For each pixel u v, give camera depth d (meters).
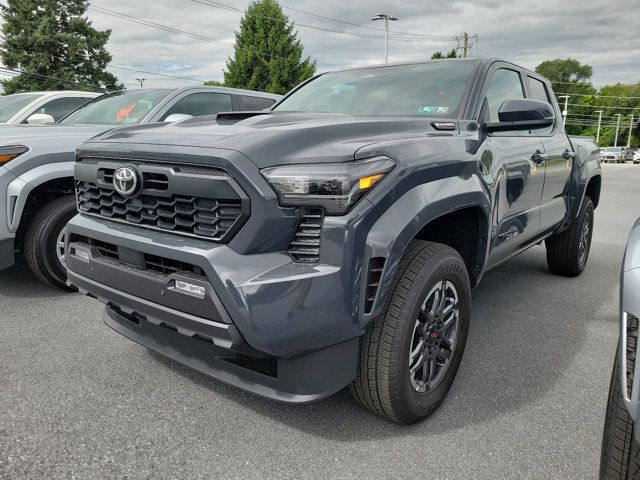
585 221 4.91
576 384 2.84
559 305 4.18
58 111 6.62
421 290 2.23
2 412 2.48
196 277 2.04
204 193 2.01
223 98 6.04
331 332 1.97
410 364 2.28
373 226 2.01
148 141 2.29
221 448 2.24
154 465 2.12
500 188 2.97
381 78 3.54
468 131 2.79
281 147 2.04
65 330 3.47
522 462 2.16
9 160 3.86
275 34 42.72
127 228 2.35
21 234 4.22
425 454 2.21
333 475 2.07
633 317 1.54
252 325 1.89
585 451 2.24
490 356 3.19
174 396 2.65
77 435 2.31
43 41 37.44
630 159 58.78
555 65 115.25
